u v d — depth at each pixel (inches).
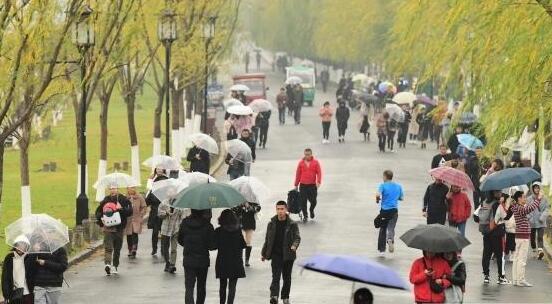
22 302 1834.4
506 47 2251.5
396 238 3004.4
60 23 2704.2
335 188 4092.0
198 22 4709.6
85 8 2748.5
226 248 2010.3
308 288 2303.2
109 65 3563.0
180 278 2438.5
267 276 2458.2
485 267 2401.6
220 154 5196.9
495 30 2261.3
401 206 3641.7
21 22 2178.9
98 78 2972.4
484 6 2278.5
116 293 2251.5
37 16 2305.6
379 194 2711.6
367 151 5433.1
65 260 1873.8
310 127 6781.5
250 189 2539.4
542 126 2281.0
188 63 4694.9
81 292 2263.8
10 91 2208.4
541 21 2199.8
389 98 6811.0
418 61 2704.2
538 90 2249.0
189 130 5743.1
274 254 2095.2
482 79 2359.7
